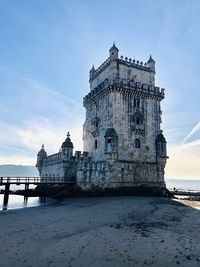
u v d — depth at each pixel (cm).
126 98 4516
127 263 1167
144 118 4619
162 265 1141
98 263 1173
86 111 5481
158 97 4828
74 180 4847
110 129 4200
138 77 4891
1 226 2081
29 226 2031
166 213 2447
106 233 1670
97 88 4866
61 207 3111
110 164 4047
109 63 4794
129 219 2164
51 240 1570
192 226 1878
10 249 1417
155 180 4419
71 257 1258
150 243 1441
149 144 4556
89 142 5134
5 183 3969
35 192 5516
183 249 1338
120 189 4047
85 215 2431
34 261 1225
